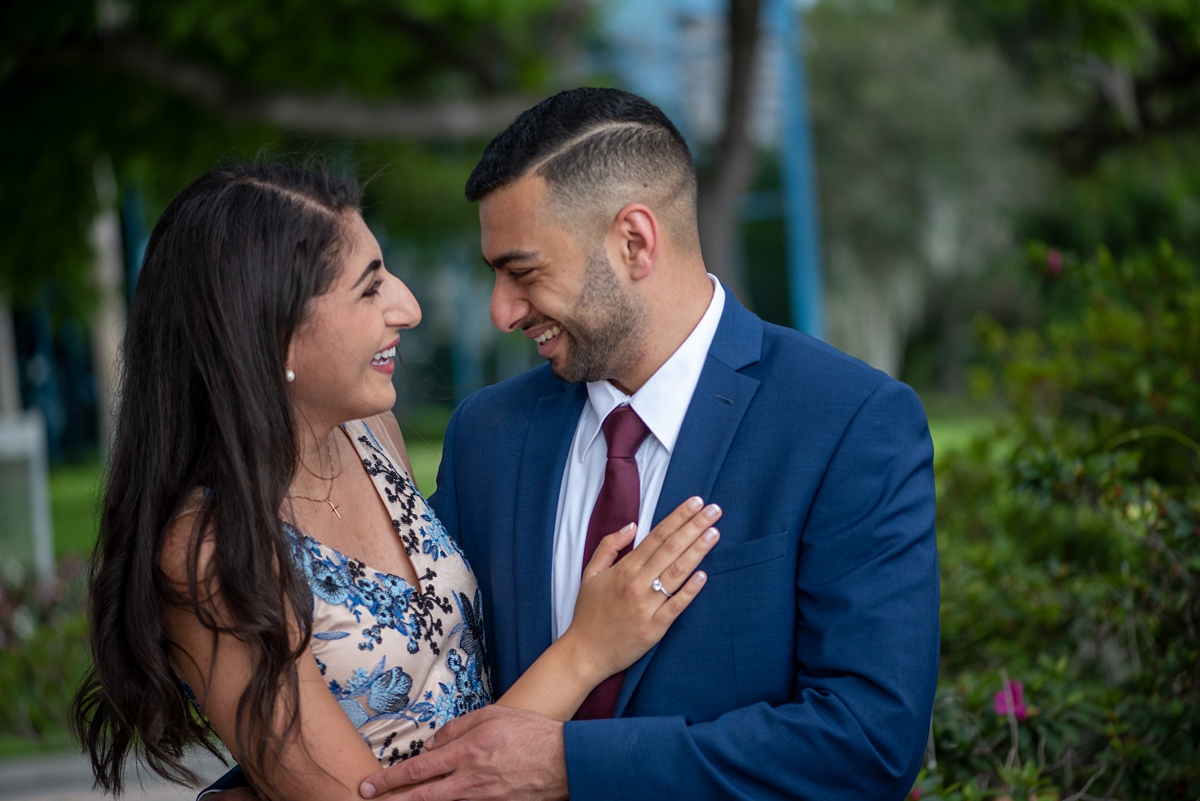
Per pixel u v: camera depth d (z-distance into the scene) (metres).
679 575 1.74
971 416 16.70
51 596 4.89
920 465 1.80
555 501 1.96
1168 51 10.65
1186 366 3.32
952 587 3.08
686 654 1.78
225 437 1.73
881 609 1.71
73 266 8.90
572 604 1.92
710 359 1.88
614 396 1.94
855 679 1.70
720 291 1.95
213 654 1.73
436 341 17.91
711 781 1.69
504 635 1.97
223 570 1.70
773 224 14.70
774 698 1.77
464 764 1.73
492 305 1.87
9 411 14.54
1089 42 7.84
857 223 23.50
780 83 14.23
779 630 1.76
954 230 23.44
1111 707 2.50
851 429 1.77
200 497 1.76
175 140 8.39
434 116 7.99
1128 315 3.61
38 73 7.88
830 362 1.85
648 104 1.86
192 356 1.76
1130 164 14.69
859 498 1.74
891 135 22.70
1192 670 2.55
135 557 1.76
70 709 1.98
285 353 1.76
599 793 1.70
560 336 1.88
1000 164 22.33
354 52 8.39
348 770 1.74
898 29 23.06
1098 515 3.18
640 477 1.90
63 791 3.65
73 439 18.12
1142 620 2.75
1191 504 2.67
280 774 1.75
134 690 1.79
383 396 1.86
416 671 1.86
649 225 1.80
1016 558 3.54
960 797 2.24
